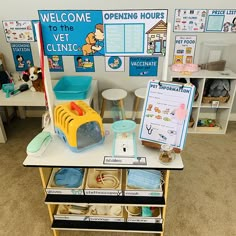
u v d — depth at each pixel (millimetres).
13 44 2695
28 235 1563
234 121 2977
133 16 1149
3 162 2262
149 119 1222
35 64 2805
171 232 1565
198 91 2564
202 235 1544
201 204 1778
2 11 2516
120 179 1391
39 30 1171
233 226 1604
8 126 2902
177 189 1919
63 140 1333
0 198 1854
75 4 2477
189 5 2412
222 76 2396
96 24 1172
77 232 1588
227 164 2203
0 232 1586
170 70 2572
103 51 1234
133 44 1219
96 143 1303
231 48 2598
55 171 1464
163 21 1158
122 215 1453
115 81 2840
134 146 1259
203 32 2533
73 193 1350
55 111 1324
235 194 1866
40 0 2455
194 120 2699
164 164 1163
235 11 2416
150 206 1329
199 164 2205
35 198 1848
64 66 2775
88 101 2145
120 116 2969
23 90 2318
